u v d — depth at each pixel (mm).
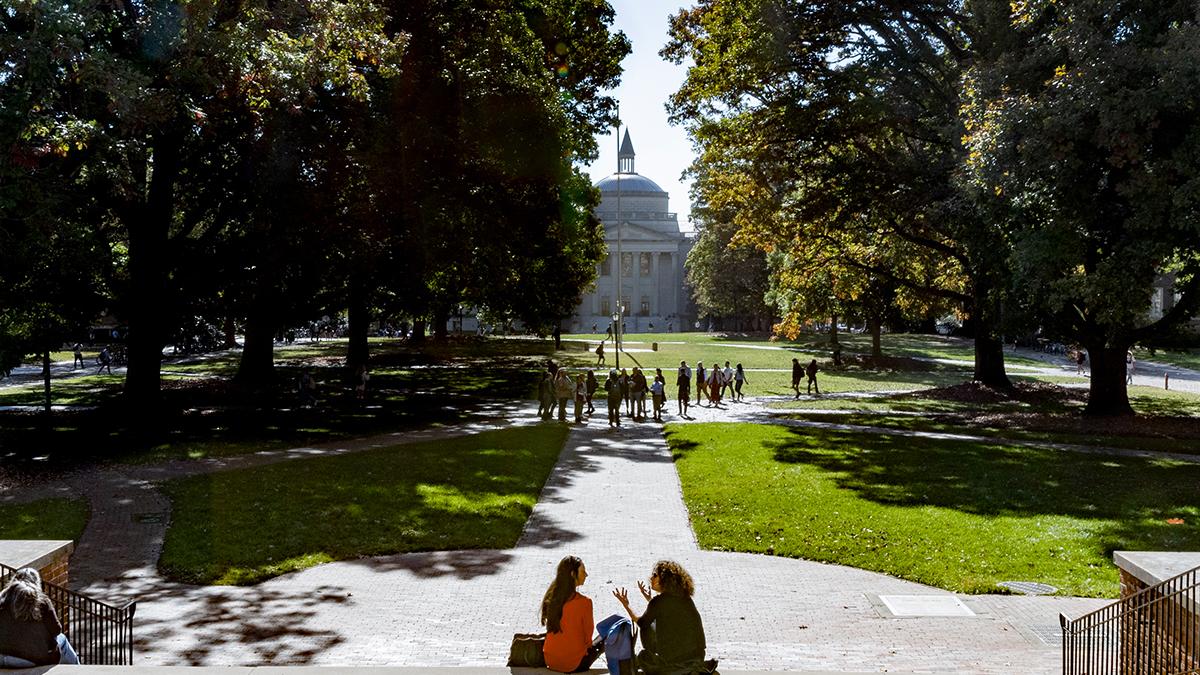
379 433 28953
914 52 32688
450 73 29906
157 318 29641
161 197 28391
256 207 27359
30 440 26203
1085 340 31953
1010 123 22719
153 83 20453
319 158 27188
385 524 16281
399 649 9938
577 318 165250
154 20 20453
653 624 7055
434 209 30000
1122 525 15953
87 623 10641
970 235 30141
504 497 18766
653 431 30672
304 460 23094
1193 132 20609
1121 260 23375
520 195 33344
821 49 32406
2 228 18438
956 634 10539
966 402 39469
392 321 56906
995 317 35781
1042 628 10758
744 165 36969
